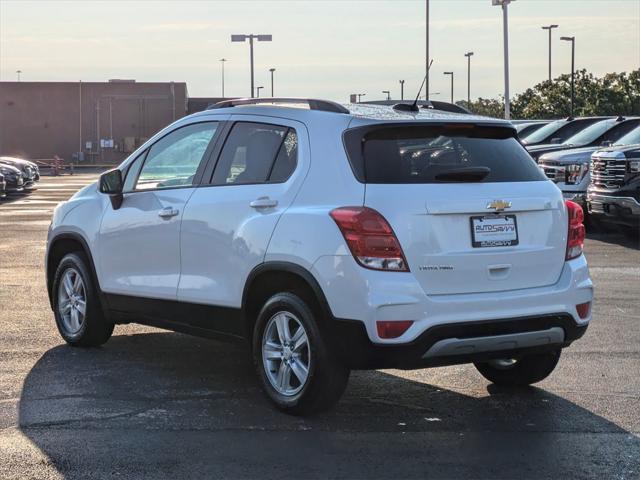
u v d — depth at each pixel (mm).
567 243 5500
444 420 5469
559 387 6219
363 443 5023
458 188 5125
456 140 5422
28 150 72875
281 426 5305
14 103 72438
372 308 4855
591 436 5172
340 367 5219
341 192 5105
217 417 5465
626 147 14547
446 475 4555
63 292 7406
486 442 5062
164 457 4766
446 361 5109
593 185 14938
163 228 6258
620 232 16109
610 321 8383
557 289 5363
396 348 4895
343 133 5258
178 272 6172
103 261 6879
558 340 5430
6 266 11883
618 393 6066
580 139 18875
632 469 4645
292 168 5477
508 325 5148
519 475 4559
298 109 5625
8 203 23469
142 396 5895
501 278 5199
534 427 5332
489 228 5168
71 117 72812
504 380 6234
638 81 63531
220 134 6121
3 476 4465
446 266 5020
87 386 6121
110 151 73188
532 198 5316
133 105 73188
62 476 4480
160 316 6414
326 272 5012
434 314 4938
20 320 8320
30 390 6000
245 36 36688
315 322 5180
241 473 4555
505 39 28453
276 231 5328
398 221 4938
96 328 7125
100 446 4918
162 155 6559
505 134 5641
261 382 5625
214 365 6762
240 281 5617
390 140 5227
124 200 6738
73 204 7324
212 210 5867
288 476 4523
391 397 5977
